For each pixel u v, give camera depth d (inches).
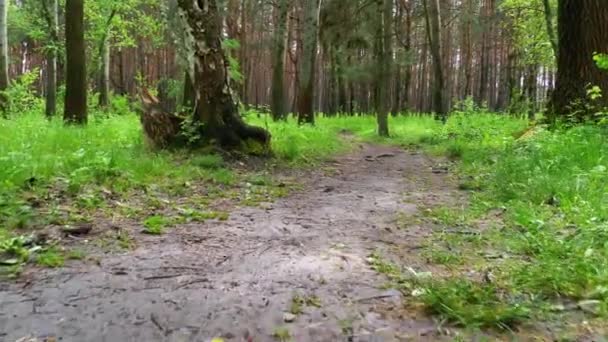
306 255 147.8
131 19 1048.2
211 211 206.5
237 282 125.0
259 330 99.3
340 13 837.2
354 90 1528.1
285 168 338.0
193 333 97.9
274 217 199.3
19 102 637.9
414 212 209.2
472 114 652.1
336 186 280.4
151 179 253.9
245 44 1310.3
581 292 112.3
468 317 100.5
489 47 1439.5
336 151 467.2
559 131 334.3
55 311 106.8
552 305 107.3
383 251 152.2
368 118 988.6
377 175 327.3
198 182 264.4
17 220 165.0
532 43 817.5
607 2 369.1
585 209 175.2
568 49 382.0
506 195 220.1
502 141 398.3
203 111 346.9
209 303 111.9
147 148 336.8
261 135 357.4
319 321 103.0
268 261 141.9
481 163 336.8
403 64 862.5
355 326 100.7
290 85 1750.7
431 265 138.9
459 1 1487.5
